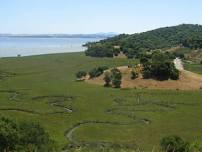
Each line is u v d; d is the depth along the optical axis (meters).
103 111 117.50
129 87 157.00
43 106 121.81
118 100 132.25
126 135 92.31
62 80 177.25
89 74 179.88
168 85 157.62
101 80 169.62
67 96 138.38
